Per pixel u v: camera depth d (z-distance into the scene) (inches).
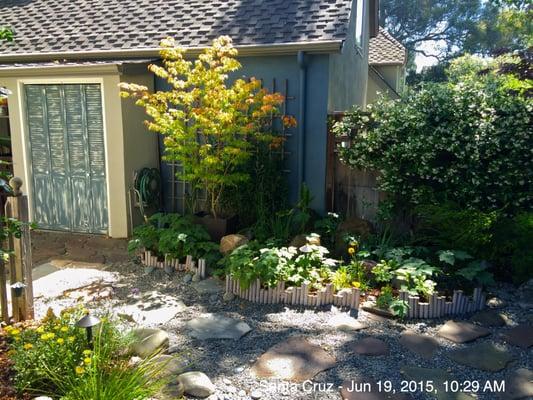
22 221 137.5
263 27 262.7
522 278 182.2
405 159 221.9
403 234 224.8
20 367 106.4
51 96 267.4
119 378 102.1
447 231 198.4
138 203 257.6
